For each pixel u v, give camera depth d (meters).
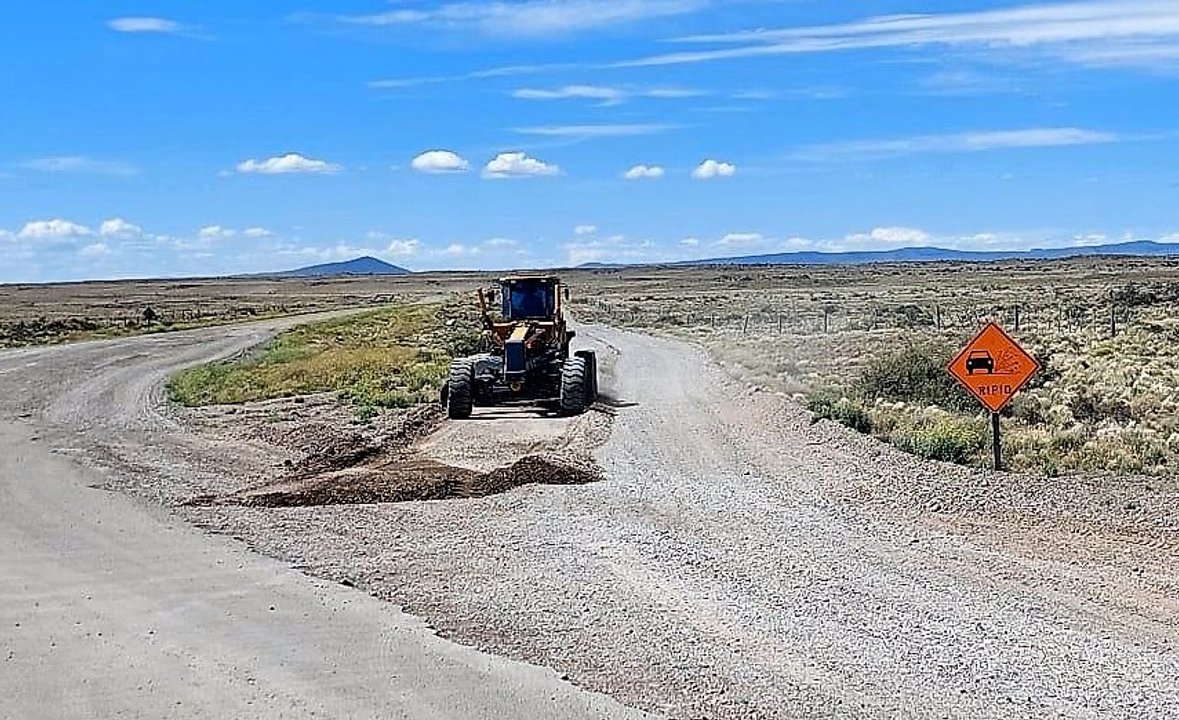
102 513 15.26
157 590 11.04
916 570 11.23
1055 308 66.75
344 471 18.95
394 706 7.71
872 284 147.25
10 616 10.19
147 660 8.84
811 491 15.68
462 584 10.98
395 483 16.80
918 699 7.64
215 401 32.16
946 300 88.25
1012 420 22.14
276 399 32.09
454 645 9.05
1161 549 12.05
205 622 9.88
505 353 26.67
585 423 23.92
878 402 25.06
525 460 18.08
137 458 20.89
